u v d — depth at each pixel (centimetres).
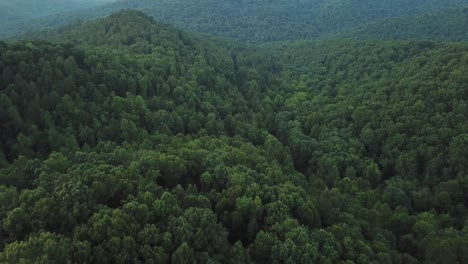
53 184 5672
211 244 5203
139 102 9150
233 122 10375
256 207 5912
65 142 7531
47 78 8306
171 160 6638
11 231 4944
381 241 6250
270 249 5456
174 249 4956
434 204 7931
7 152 7200
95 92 8806
